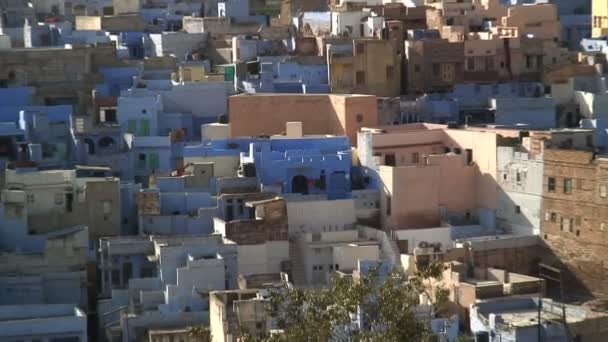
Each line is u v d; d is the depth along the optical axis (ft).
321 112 585.63
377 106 590.96
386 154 533.14
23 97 605.31
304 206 507.30
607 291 489.67
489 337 395.55
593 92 628.28
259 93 604.90
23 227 496.23
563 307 403.95
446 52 642.63
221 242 474.90
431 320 366.84
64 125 571.69
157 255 468.75
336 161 530.27
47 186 501.97
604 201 489.26
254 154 529.04
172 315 440.86
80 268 478.59
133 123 580.71
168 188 526.16
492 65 647.56
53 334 433.07
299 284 474.90
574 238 496.64
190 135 593.83
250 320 387.14
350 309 302.66
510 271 491.72
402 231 503.61
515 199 515.09
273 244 488.44
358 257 480.64
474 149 529.45
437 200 521.24
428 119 607.78
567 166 499.10
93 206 504.02
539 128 572.51
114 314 458.50
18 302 470.39
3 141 563.07
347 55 631.15
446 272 445.37
